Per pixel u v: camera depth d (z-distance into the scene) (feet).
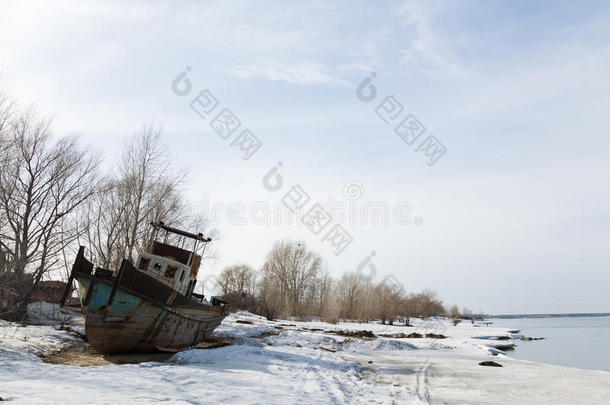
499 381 49.26
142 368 39.60
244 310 199.21
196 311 69.05
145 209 97.35
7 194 79.30
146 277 53.98
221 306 86.74
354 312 208.95
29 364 36.86
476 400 37.99
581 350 132.05
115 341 53.42
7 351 44.39
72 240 87.81
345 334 115.55
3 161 76.89
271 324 139.95
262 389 34.04
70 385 29.07
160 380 33.83
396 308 222.28
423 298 302.45
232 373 40.78
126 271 51.24
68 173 87.86
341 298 211.20
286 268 204.85
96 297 51.24
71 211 88.02
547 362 97.04
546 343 163.32
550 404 36.88
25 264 78.48
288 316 194.80
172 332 61.62
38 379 30.68
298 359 56.75
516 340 175.73
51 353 51.06
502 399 38.65
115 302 51.16
